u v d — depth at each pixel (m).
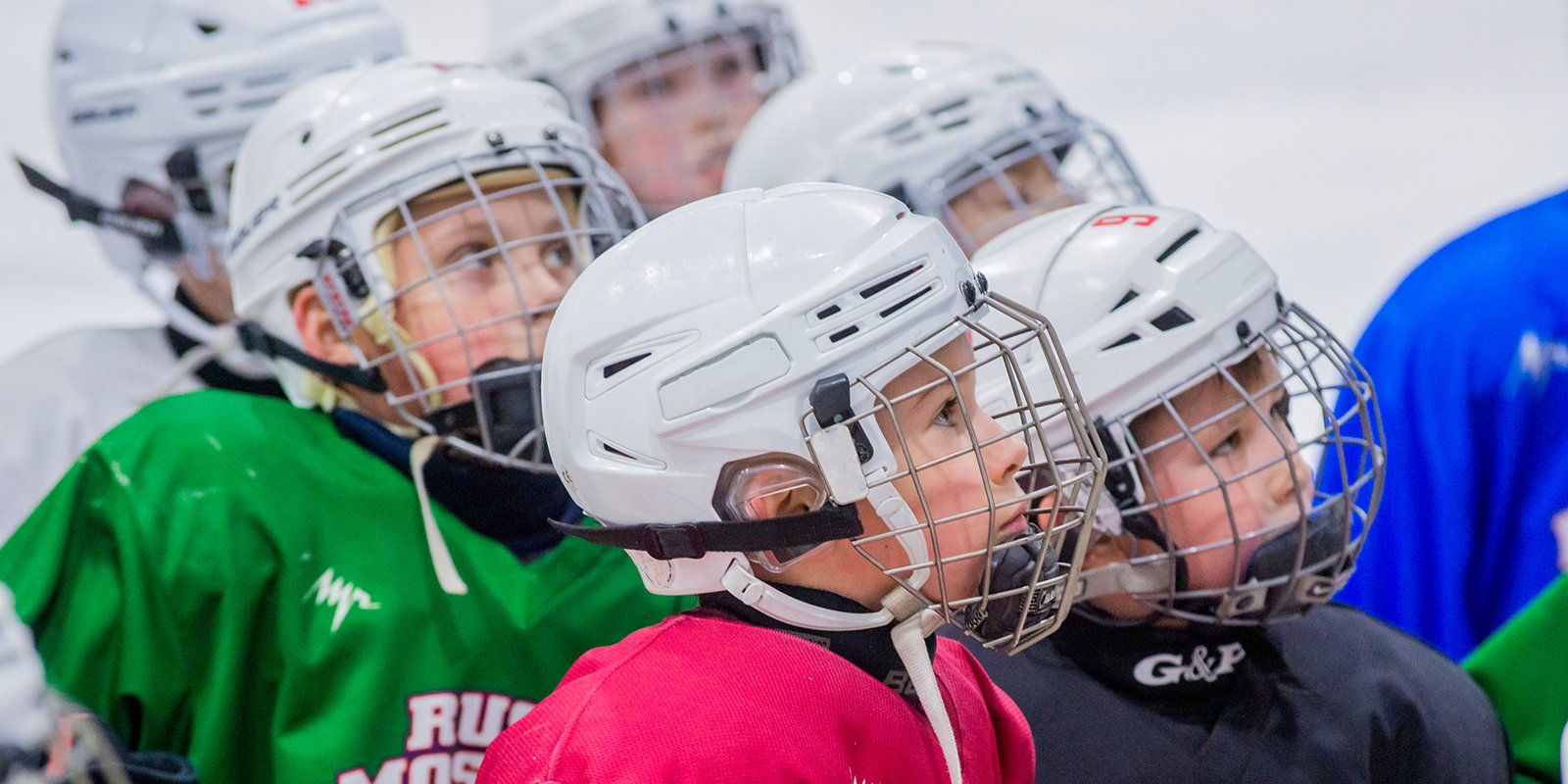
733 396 3.10
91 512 4.43
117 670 4.29
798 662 3.20
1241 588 3.86
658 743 3.07
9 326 8.76
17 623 3.70
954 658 3.76
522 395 4.39
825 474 3.08
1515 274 5.91
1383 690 4.18
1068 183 6.18
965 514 3.07
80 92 5.70
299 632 4.35
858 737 3.19
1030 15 12.48
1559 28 12.09
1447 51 11.96
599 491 3.29
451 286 4.46
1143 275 3.94
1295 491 3.85
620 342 3.24
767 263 3.18
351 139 4.46
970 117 6.04
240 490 4.43
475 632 4.44
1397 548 5.75
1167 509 3.95
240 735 4.36
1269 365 4.06
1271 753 4.02
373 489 4.54
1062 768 3.98
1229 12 12.54
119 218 5.77
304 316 4.62
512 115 4.59
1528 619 4.64
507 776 3.24
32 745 3.60
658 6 8.17
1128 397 3.87
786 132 6.29
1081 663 4.11
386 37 5.93
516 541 4.66
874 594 3.28
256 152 4.70
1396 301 6.23
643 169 8.41
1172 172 10.94
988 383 3.94
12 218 9.77
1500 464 5.78
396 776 4.27
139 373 6.47
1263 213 10.47
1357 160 10.85
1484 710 4.32
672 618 3.43
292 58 5.70
